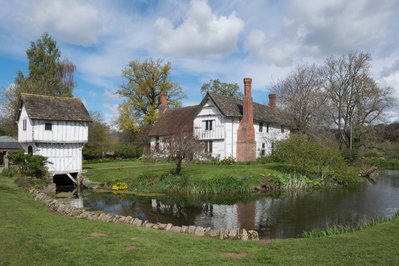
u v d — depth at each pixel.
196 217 17.73
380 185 30.61
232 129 39.88
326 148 31.50
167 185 26.59
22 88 46.88
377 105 49.09
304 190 27.11
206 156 35.28
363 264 7.67
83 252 8.30
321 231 13.59
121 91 56.34
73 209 15.41
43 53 50.81
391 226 11.99
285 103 49.66
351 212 18.66
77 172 32.78
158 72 56.56
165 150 29.64
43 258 7.82
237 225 15.93
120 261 7.71
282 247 9.32
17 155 27.94
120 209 20.06
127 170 33.44
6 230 10.14
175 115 47.38
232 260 8.00
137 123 56.75
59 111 32.09
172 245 9.31
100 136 49.47
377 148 55.16
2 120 52.84
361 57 48.38
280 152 31.89
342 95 50.12
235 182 26.23
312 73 48.44
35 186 25.33
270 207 20.27
